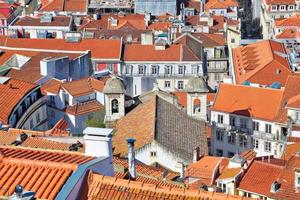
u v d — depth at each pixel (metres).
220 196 86.69
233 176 199.75
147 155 188.62
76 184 89.50
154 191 88.56
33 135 153.25
